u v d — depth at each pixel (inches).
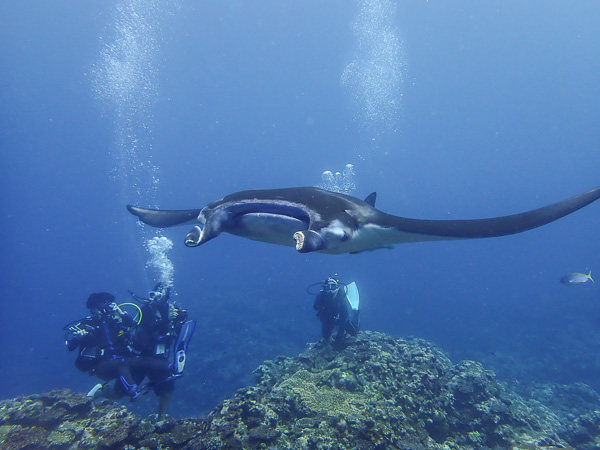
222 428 137.1
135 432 135.6
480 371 245.9
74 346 216.1
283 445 138.9
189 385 527.5
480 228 117.3
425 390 196.4
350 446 142.7
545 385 450.3
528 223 116.2
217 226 115.1
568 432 251.3
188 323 239.3
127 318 226.5
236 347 641.6
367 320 925.8
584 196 121.1
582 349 692.1
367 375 202.7
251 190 128.7
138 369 223.8
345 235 107.0
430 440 164.9
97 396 215.6
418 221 123.0
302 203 118.6
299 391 188.9
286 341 690.8
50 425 151.3
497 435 194.7
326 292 264.7
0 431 146.4
